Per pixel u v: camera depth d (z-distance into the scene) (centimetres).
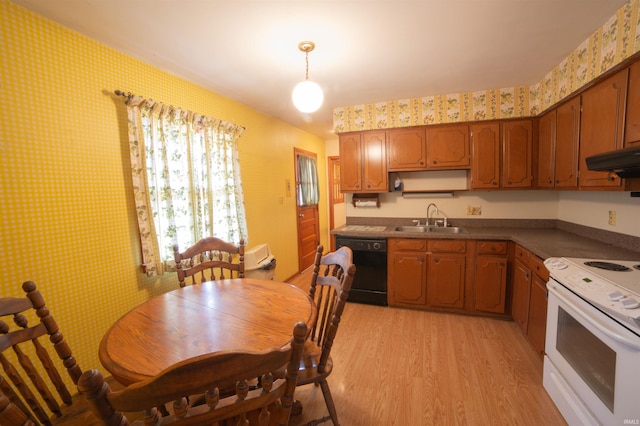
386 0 153
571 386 149
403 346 234
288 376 72
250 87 272
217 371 61
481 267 276
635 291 119
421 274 296
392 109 331
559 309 161
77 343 172
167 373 56
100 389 56
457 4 158
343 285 129
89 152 179
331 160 603
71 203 170
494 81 276
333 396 179
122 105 199
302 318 129
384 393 181
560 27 184
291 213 438
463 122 303
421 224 350
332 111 367
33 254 153
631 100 155
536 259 209
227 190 284
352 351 228
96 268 182
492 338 242
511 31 187
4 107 143
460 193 335
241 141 321
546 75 263
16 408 58
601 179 183
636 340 106
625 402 112
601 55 183
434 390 182
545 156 268
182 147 239
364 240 312
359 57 218
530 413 162
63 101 167
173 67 227
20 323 110
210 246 204
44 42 158
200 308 141
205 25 172
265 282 180
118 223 196
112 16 161
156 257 213
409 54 215
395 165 326
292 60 219
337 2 154
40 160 156
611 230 218
